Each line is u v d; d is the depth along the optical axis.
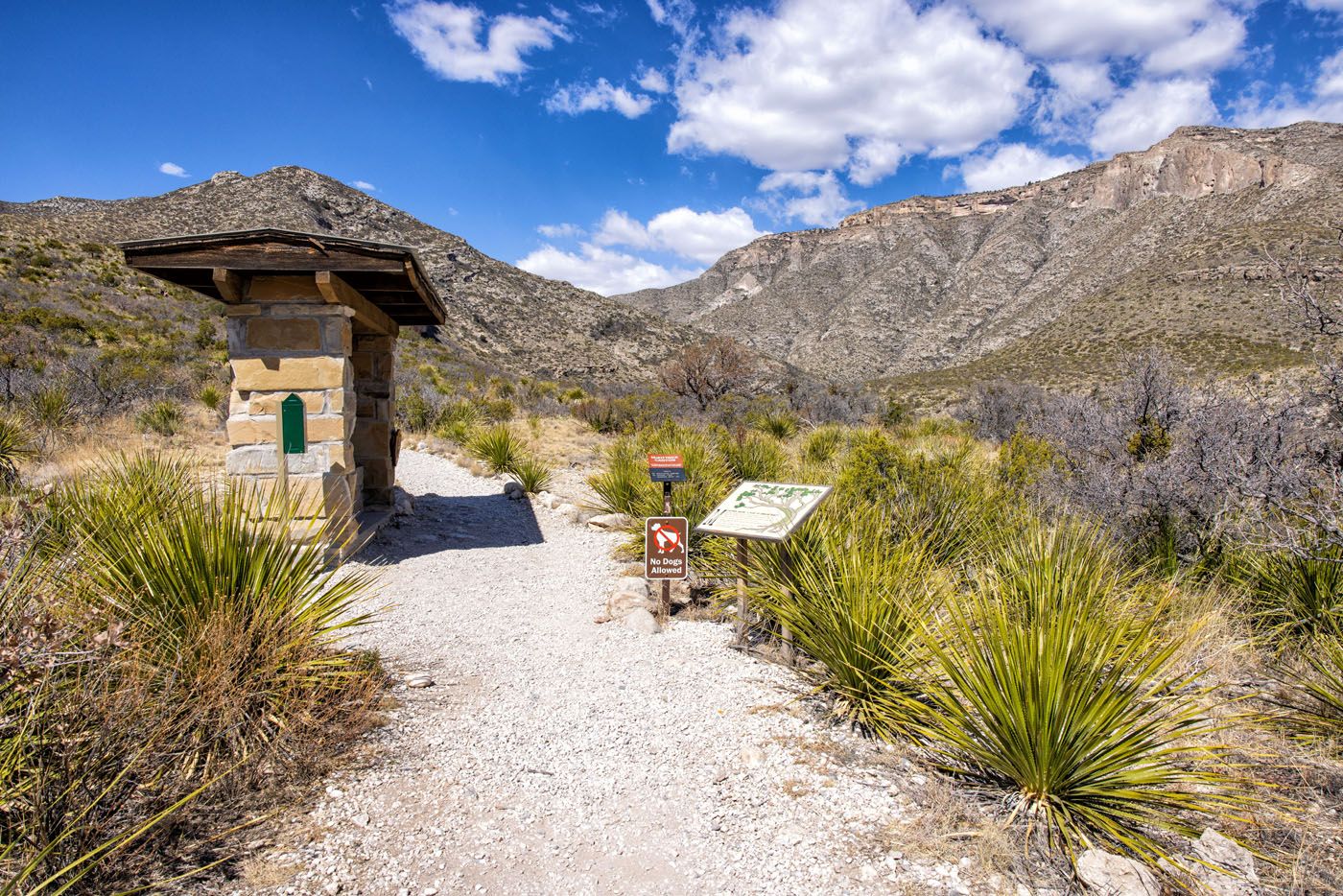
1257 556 5.03
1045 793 2.72
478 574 6.33
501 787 2.94
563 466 13.17
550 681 4.02
